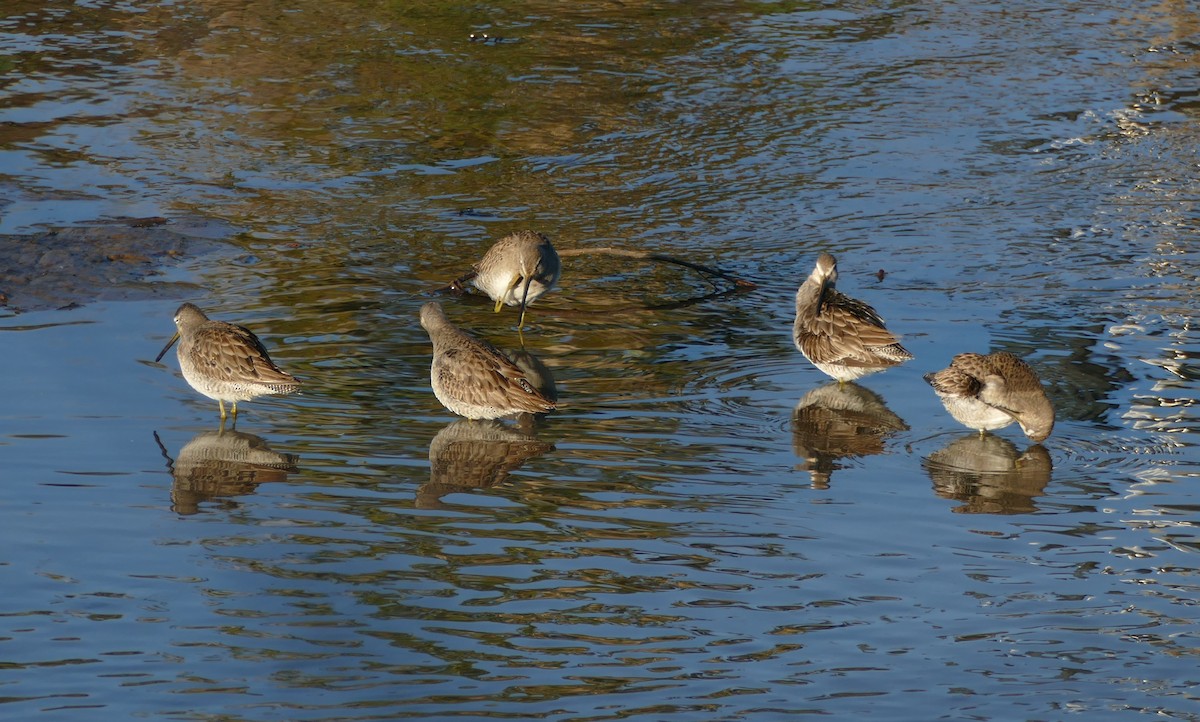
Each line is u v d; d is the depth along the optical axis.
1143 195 22.45
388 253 19.95
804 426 14.52
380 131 25.38
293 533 11.87
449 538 11.84
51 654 9.89
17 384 14.98
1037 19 33.81
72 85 27.44
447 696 9.45
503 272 17.80
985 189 22.84
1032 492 12.88
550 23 32.56
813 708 9.41
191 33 31.17
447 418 14.70
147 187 22.27
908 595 10.98
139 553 11.44
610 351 16.73
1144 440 14.00
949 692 9.62
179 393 15.08
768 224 21.33
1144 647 10.23
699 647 10.17
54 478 12.83
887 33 32.47
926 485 13.05
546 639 10.23
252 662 9.84
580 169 23.78
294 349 16.41
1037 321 17.28
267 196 22.12
